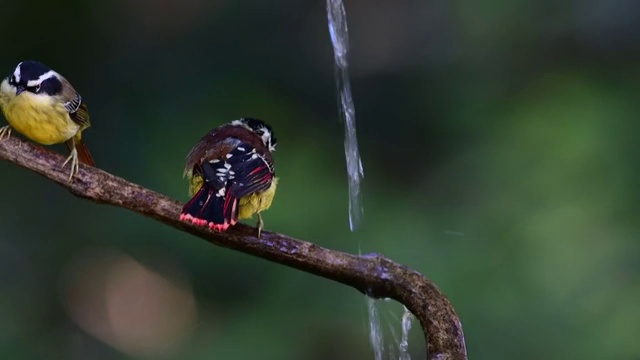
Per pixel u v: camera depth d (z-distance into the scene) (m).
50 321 13.32
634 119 13.09
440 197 13.30
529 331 11.66
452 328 6.53
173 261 13.25
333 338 11.92
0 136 6.57
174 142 13.66
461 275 12.01
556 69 14.10
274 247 6.66
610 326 11.54
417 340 11.58
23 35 13.77
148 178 13.25
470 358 11.54
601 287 11.77
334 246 12.46
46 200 13.45
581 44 14.15
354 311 11.97
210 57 14.71
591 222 12.18
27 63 7.45
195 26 14.79
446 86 14.48
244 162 6.70
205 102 14.39
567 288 11.82
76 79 14.00
